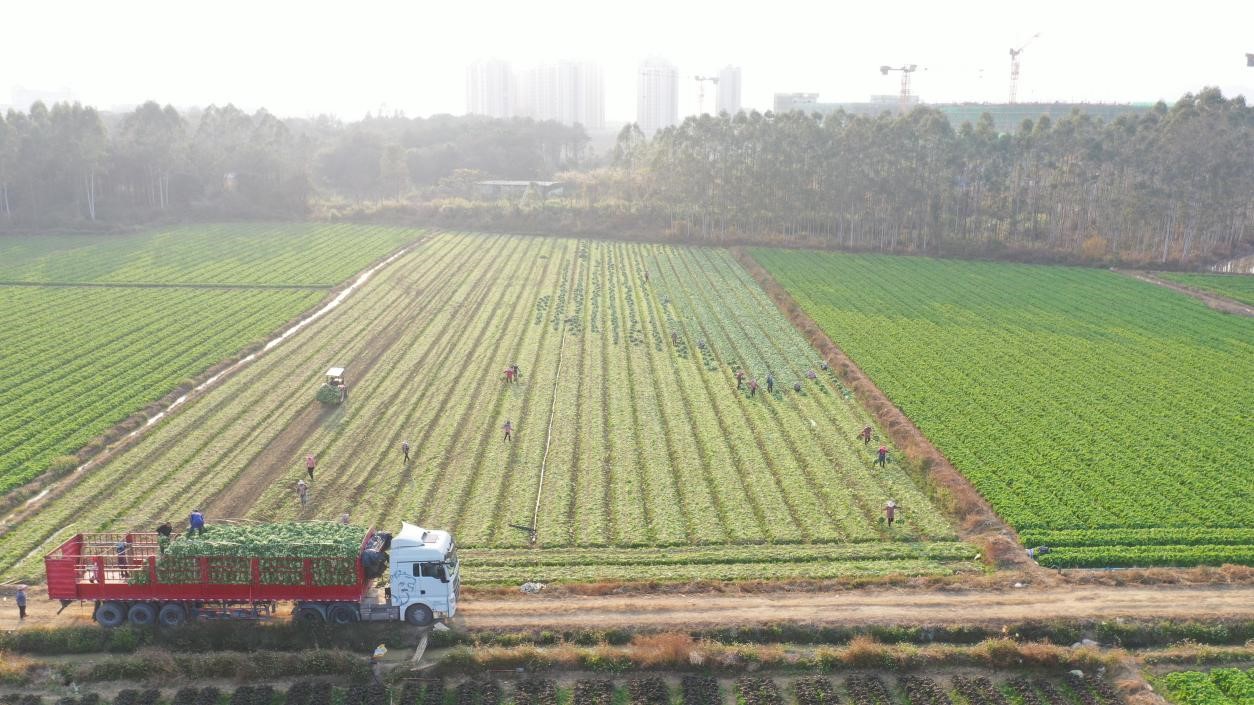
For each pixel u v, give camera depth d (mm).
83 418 64812
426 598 38750
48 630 37750
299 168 175125
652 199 161875
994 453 59938
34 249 130750
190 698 34844
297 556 37438
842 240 145375
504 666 36812
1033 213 144500
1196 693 35062
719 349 86438
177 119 179000
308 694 35219
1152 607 40938
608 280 118688
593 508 52219
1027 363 81125
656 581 43344
